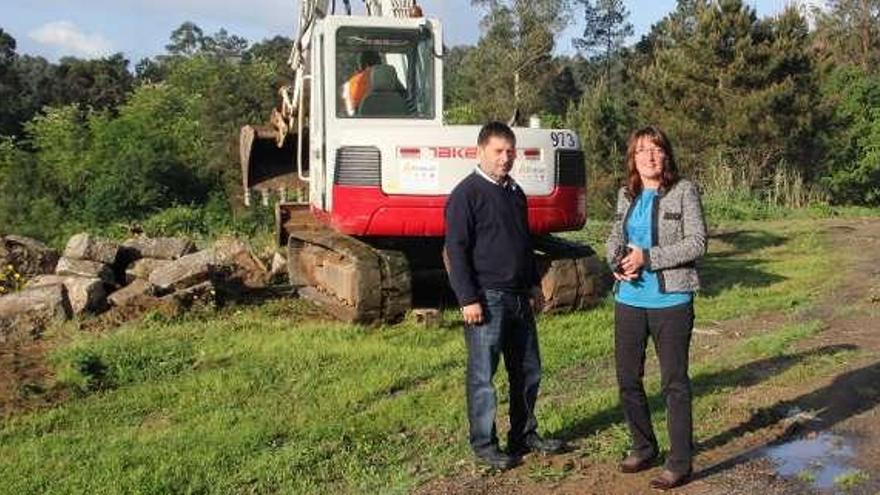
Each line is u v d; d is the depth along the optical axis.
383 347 8.71
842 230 20.02
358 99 10.27
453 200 5.54
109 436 6.52
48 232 32.09
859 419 6.46
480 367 5.63
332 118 10.18
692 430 5.76
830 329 9.38
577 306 10.31
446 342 9.05
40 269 11.91
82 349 8.30
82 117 52.47
